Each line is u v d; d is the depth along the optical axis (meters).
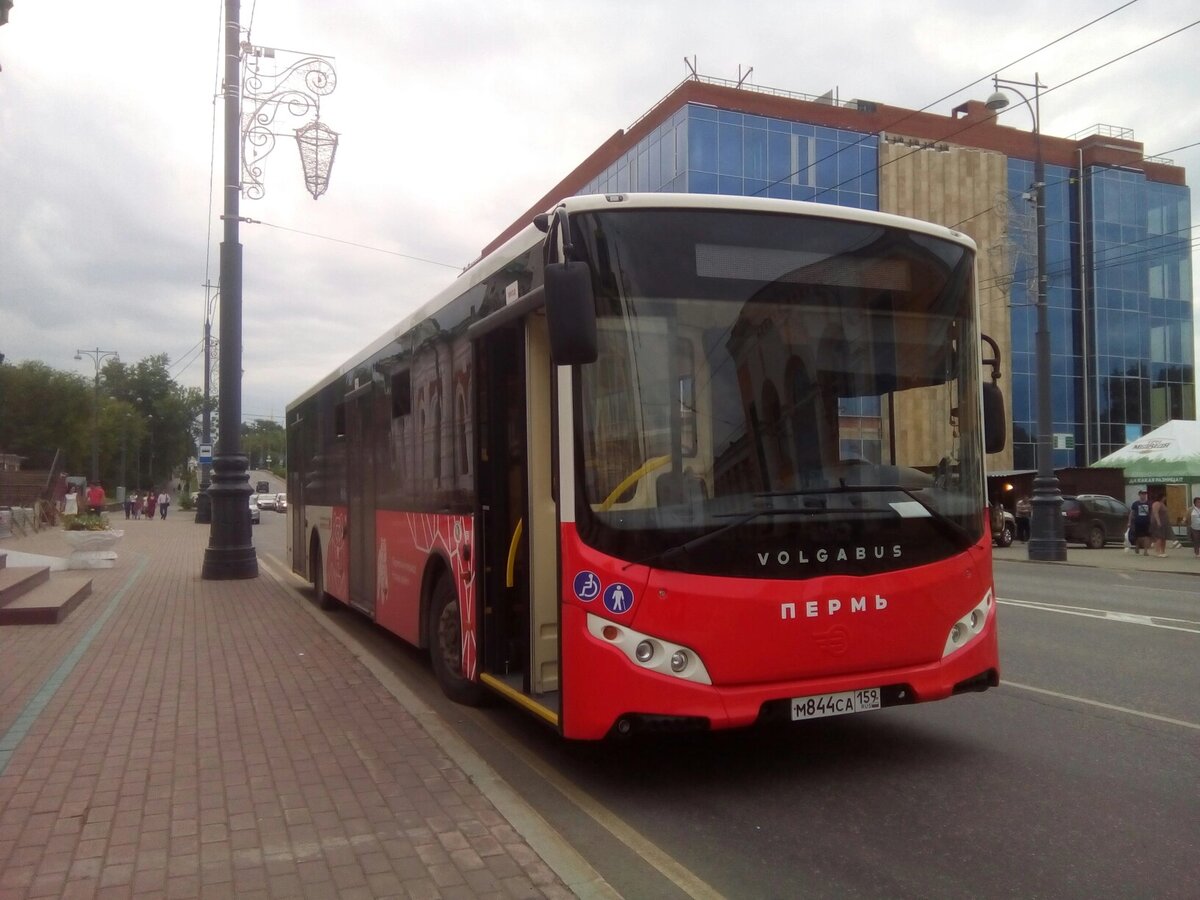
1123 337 54.19
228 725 6.69
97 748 6.12
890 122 47.34
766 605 5.19
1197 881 4.30
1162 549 26.33
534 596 6.04
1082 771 5.86
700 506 5.21
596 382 5.26
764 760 6.13
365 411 10.23
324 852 4.46
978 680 5.80
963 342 6.02
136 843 4.57
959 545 5.76
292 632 10.66
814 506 5.37
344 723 6.73
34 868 4.29
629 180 47.62
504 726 6.97
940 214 48.50
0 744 6.20
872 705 5.43
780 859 4.59
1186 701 7.66
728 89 43.31
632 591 5.10
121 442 82.31
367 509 10.07
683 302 5.39
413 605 8.35
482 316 6.75
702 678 5.10
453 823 4.82
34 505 33.62
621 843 4.79
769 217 5.62
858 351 5.69
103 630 10.73
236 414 16.45
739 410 5.39
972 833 4.88
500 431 6.70
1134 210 54.56
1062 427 53.16
